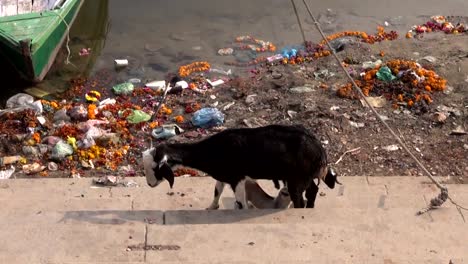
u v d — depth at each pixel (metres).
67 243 5.98
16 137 10.76
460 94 11.71
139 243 6.01
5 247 5.88
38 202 8.09
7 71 13.15
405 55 13.14
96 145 10.56
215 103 11.97
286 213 6.91
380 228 6.48
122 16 15.46
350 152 10.25
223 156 7.19
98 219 6.76
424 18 15.12
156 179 7.48
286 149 7.02
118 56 13.98
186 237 6.09
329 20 15.12
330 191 8.66
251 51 13.98
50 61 13.32
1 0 13.73
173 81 12.83
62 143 10.53
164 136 10.87
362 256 5.77
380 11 15.48
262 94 12.12
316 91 12.09
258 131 7.16
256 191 7.79
